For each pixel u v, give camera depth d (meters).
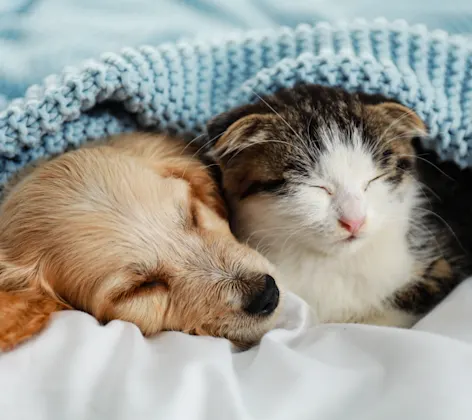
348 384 0.30
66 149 0.40
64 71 0.40
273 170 0.39
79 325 0.32
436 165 0.42
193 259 0.36
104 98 0.39
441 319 0.34
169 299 0.35
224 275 0.35
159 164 0.38
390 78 0.40
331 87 0.40
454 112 0.40
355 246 0.38
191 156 0.40
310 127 0.38
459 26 0.49
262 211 0.39
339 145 0.38
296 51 0.42
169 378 0.29
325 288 0.39
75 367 0.30
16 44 0.48
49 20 0.50
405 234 0.40
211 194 0.39
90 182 0.36
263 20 0.52
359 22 0.42
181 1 0.53
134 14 0.51
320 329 0.33
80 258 0.35
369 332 0.32
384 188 0.39
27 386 0.30
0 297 0.34
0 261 0.36
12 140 0.38
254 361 0.31
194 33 0.49
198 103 0.41
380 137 0.39
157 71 0.39
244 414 0.28
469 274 0.41
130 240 0.35
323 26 0.42
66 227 0.35
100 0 0.51
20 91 0.45
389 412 0.28
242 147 0.39
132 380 0.29
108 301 0.35
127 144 0.39
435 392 0.28
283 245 0.39
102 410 0.29
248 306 0.35
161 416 0.28
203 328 0.35
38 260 0.35
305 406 0.29
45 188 0.36
